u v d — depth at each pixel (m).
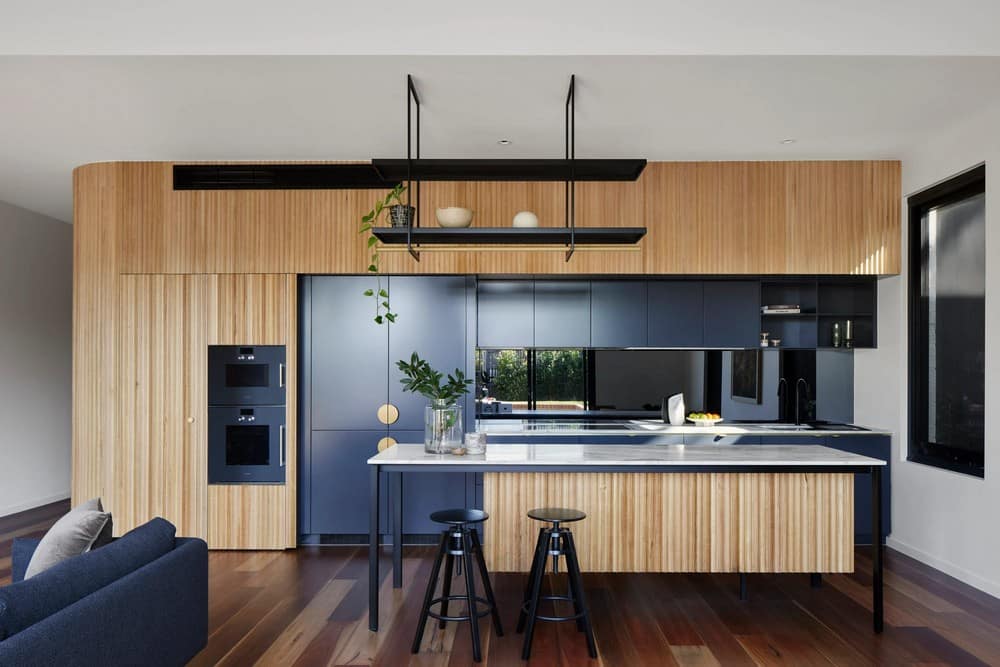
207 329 5.41
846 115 4.37
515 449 4.28
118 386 5.38
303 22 3.49
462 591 4.43
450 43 3.49
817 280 5.68
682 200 5.47
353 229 5.43
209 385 5.43
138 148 5.01
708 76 3.75
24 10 3.46
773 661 3.36
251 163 5.41
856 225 5.43
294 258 5.42
